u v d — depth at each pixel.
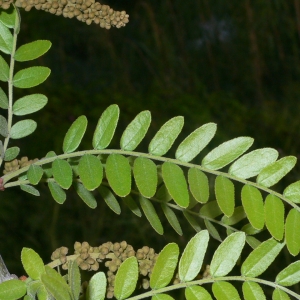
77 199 6.61
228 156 1.73
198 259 1.63
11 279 1.52
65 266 1.81
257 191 1.69
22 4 1.88
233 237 1.67
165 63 10.10
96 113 6.80
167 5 10.52
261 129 7.76
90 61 10.05
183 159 1.73
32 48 1.90
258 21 10.43
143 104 7.32
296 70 10.27
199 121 7.42
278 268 5.67
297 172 6.91
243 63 10.44
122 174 1.68
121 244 1.86
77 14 1.88
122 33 10.29
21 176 1.95
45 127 6.70
